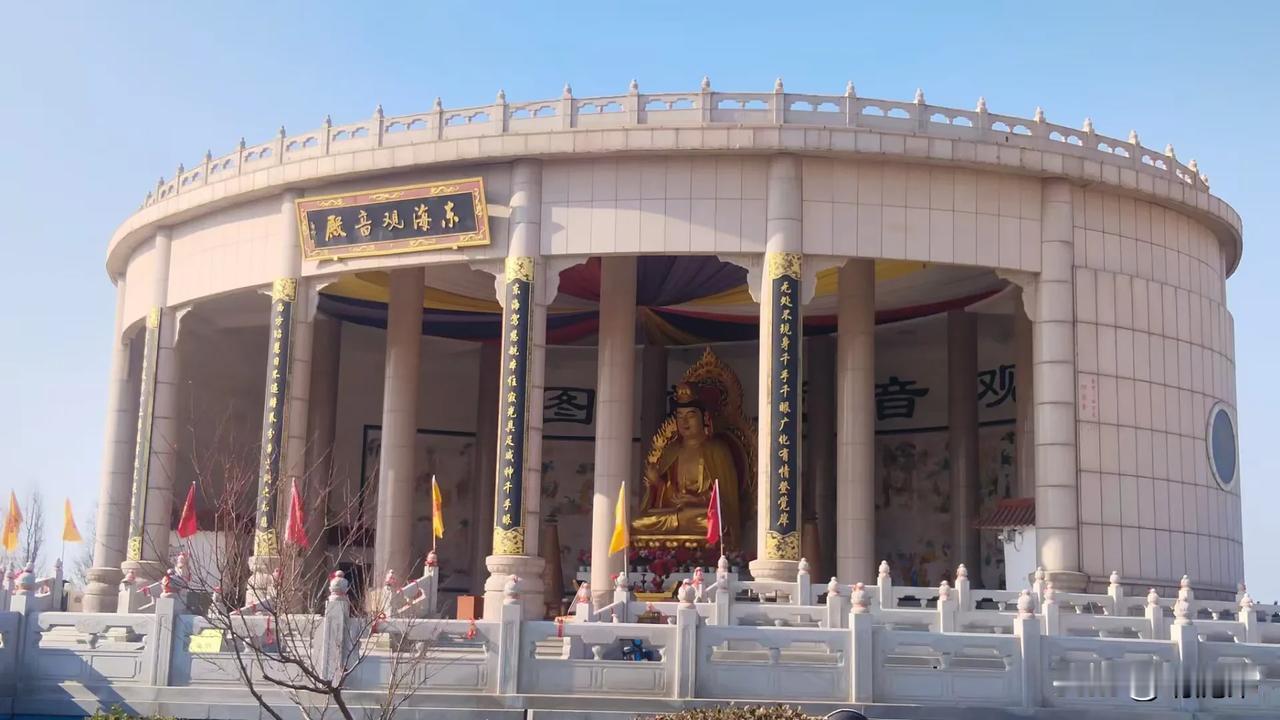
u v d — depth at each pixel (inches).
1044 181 1530.5
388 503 1695.4
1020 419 1729.8
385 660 945.5
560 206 1497.3
